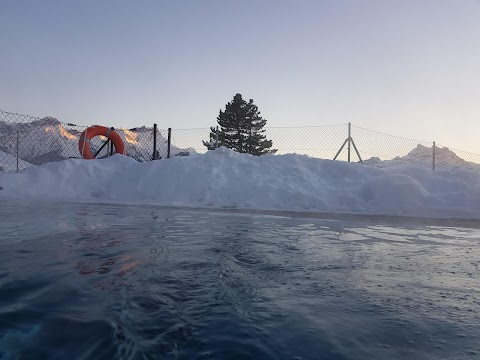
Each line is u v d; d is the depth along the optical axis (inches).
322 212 251.8
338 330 58.6
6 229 159.0
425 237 158.9
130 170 375.6
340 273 96.0
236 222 200.5
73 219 197.8
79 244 128.4
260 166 353.4
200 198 314.3
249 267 101.6
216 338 55.1
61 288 77.7
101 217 209.9
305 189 305.4
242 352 50.9
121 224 183.6
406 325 60.9
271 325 60.3
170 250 121.3
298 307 69.2
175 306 68.7
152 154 486.6
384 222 209.6
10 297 71.5
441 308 69.5
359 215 239.6
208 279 87.2
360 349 52.0
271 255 117.4
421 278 91.3
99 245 127.2
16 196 339.9
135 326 59.1
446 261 111.1
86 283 81.8
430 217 232.7
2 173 373.7
